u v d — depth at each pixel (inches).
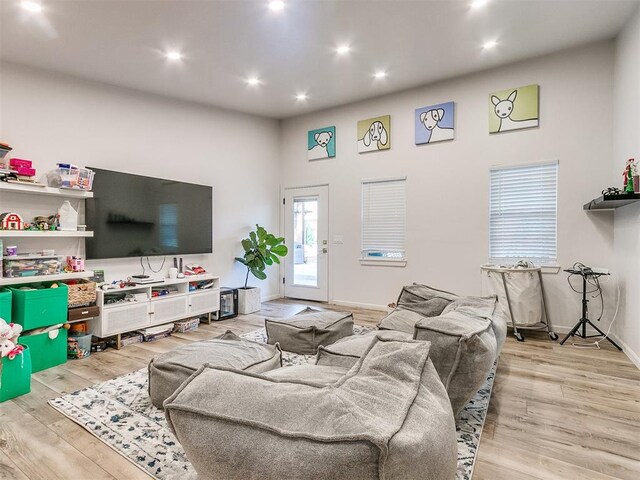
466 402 74.6
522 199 170.1
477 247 179.3
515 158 169.5
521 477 65.7
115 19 121.0
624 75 135.3
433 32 137.3
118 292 151.6
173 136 190.5
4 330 95.8
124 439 76.9
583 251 156.2
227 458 33.0
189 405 36.3
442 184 188.2
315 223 233.9
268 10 120.3
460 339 70.9
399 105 199.8
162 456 71.0
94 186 151.3
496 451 73.7
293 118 241.0
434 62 163.0
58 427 82.2
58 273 132.7
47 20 119.7
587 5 122.2
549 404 94.0
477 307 101.1
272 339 131.6
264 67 162.1
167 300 161.5
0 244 118.8
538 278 155.6
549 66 160.9
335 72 170.2
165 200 177.6
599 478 65.6
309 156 233.6
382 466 30.0
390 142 203.2
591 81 153.3
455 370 71.9
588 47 153.2
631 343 127.7
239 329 170.4
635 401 95.7
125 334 150.7
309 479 30.2
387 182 206.2
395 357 47.4
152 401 91.0
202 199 196.1
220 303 189.8
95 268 156.9
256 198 232.5
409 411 38.0
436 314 128.4
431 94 189.5
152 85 173.6
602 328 153.1
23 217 138.3
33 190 128.7
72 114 154.9
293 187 242.2
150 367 90.5
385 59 158.4
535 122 164.2
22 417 86.8
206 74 166.2
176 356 91.6
